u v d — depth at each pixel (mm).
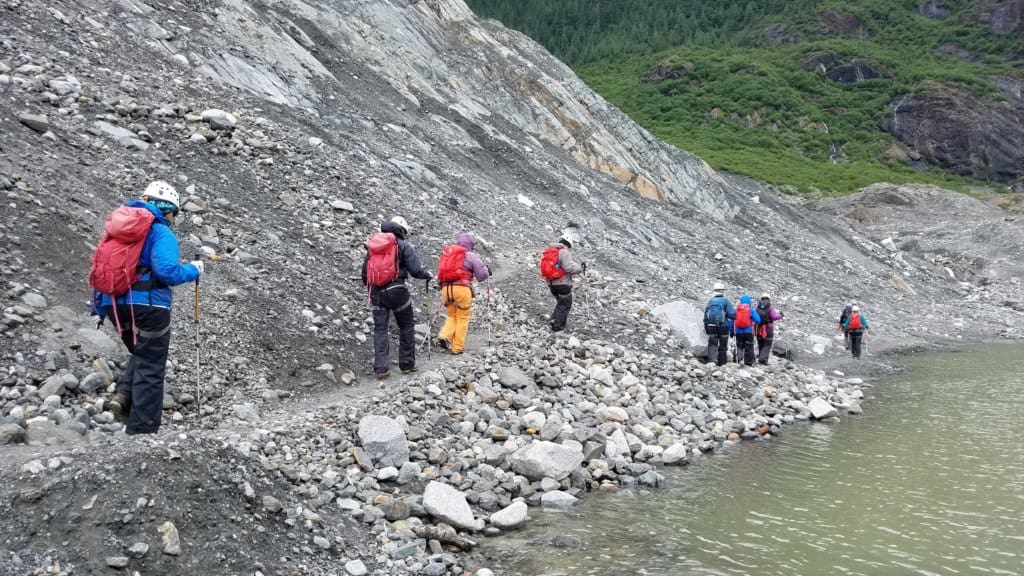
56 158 10086
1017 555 6398
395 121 21812
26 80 11742
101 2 16531
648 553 6328
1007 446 10102
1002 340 24219
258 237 11141
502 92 30500
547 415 9367
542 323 13281
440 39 30859
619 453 8953
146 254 5930
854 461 9336
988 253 40812
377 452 7375
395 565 5777
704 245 26281
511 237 17844
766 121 76250
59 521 4723
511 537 6660
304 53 21656
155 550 4777
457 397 9172
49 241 8391
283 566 5250
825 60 88000
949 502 7750
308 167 14250
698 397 11711
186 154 12383
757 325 15648
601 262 19047
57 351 7188
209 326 8758
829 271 30297
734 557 6289
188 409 7441
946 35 96062
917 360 19500
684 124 75875
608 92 87875
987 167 73750
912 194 53781
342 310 10531
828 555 6367
